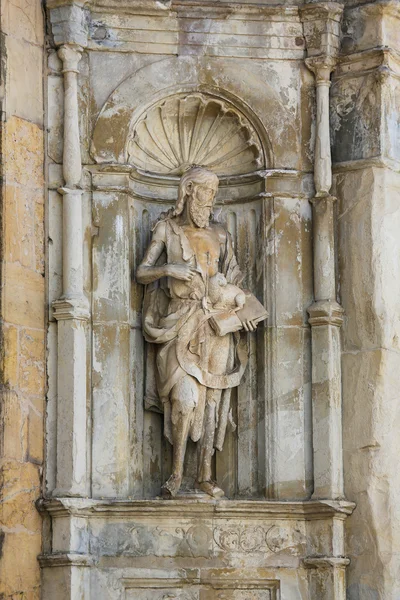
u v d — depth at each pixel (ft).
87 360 51.70
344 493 52.11
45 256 51.83
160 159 55.06
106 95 53.31
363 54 53.93
